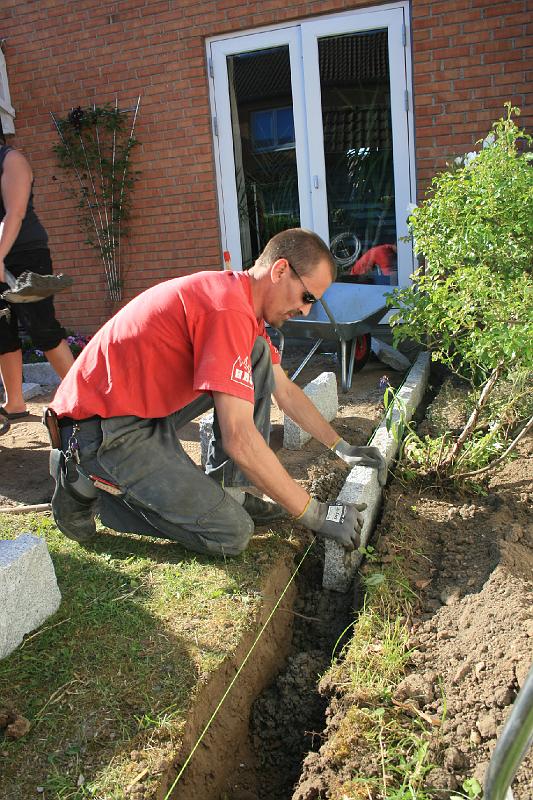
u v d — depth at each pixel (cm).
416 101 598
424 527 307
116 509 286
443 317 322
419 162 611
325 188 665
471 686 207
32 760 184
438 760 187
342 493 292
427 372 524
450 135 595
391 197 647
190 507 263
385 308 478
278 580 271
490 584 248
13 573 223
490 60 568
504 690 199
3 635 220
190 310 242
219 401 233
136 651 223
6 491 373
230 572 265
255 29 643
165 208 719
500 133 334
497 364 306
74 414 263
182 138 693
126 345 254
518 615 226
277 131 673
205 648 224
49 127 746
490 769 111
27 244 418
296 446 393
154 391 259
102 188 732
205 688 209
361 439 405
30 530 311
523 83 564
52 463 276
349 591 276
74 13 703
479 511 314
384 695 212
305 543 301
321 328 472
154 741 189
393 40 599
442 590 261
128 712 199
